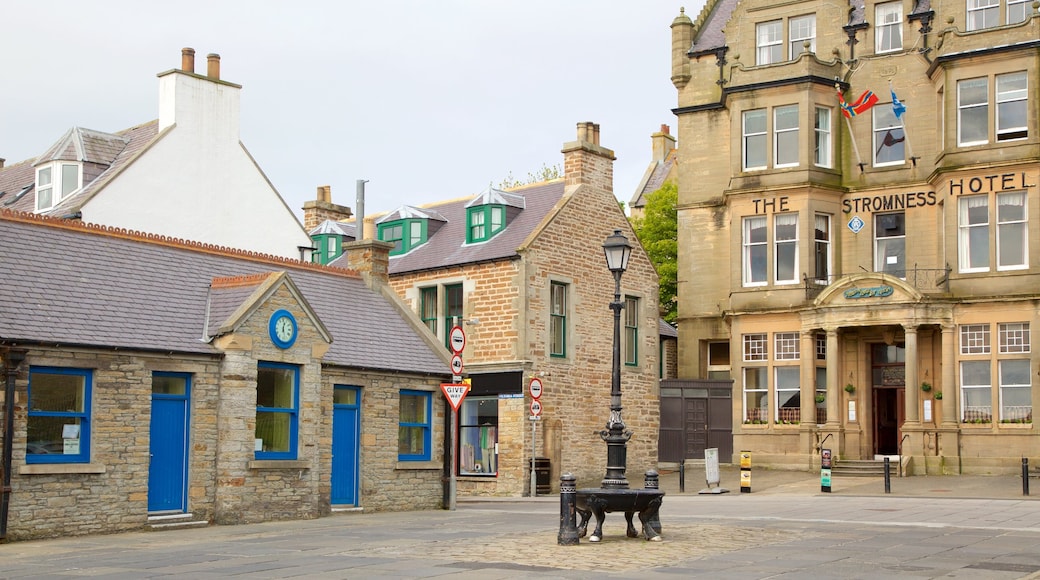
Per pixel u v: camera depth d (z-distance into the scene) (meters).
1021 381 32.53
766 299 36.53
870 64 36.91
